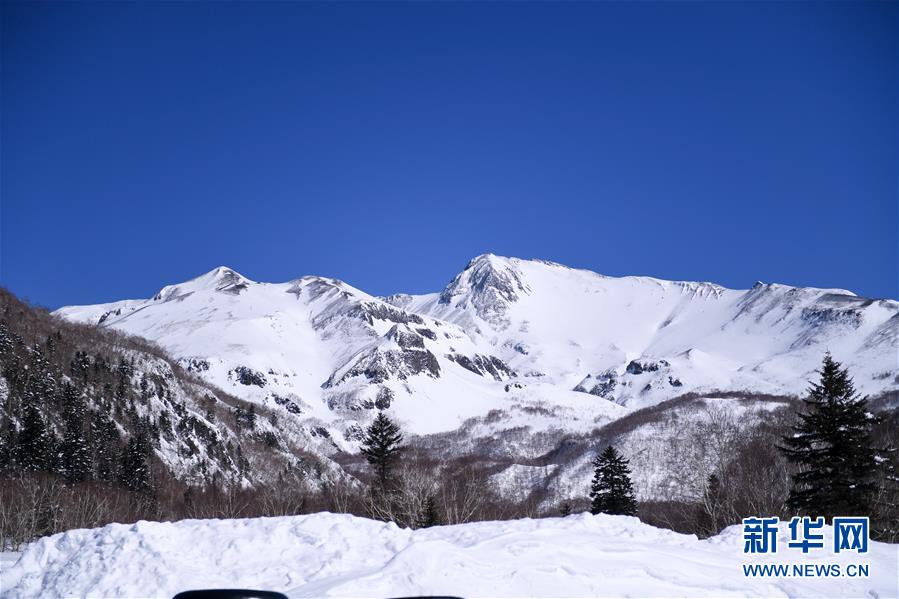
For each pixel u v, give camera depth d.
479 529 21.20
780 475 50.28
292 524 20.31
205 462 131.88
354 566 18.12
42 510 58.09
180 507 99.00
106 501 76.31
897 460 46.47
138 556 18.53
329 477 156.25
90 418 119.38
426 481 64.38
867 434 44.88
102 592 17.25
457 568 17.25
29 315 167.00
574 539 20.03
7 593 18.09
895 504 43.47
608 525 22.16
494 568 17.53
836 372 46.25
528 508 85.25
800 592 17.44
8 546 48.19
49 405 117.88
